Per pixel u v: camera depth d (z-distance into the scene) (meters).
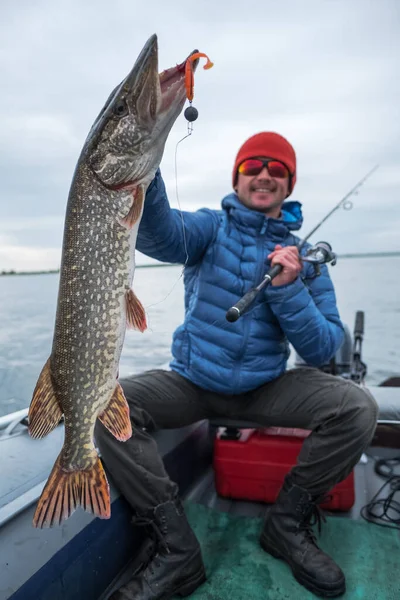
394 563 2.32
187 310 2.81
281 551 2.29
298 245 2.74
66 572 1.87
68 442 1.68
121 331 1.71
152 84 1.54
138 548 2.41
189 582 2.11
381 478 3.12
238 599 2.10
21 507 1.79
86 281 1.63
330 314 2.83
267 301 2.60
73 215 1.61
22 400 3.31
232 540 2.50
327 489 2.32
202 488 3.09
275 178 2.88
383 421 3.16
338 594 2.09
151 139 1.61
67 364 1.65
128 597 1.98
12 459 2.13
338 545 2.46
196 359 2.64
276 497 2.65
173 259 2.50
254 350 2.60
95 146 1.59
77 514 1.98
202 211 2.79
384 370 7.54
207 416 2.82
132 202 1.66
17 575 1.66
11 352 5.15
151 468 2.19
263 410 2.63
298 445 2.78
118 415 1.72
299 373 2.66
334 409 2.34
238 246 2.67
